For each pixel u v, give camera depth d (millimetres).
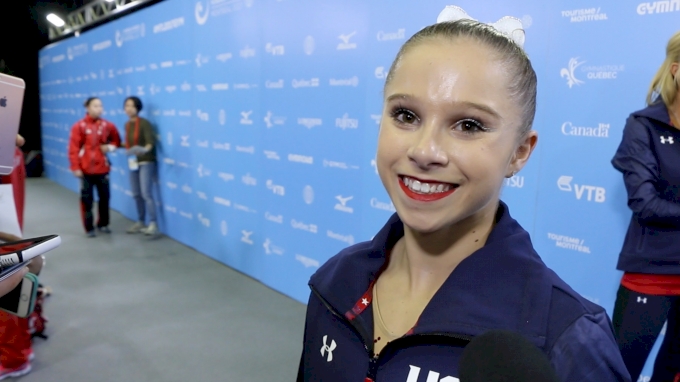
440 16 593
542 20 1805
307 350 694
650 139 1457
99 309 2811
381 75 2330
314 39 2670
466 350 461
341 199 2617
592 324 468
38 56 8344
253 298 3020
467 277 529
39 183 7949
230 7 3285
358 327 592
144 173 4387
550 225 1863
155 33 4289
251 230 3342
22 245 801
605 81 1672
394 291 608
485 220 554
